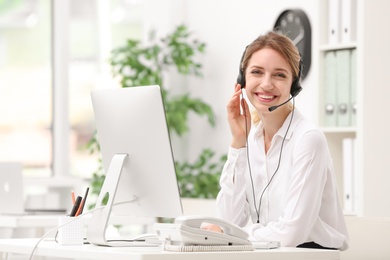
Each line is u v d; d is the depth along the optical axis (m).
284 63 3.09
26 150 7.58
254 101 3.14
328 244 3.07
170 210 2.87
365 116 4.61
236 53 6.54
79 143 7.65
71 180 6.79
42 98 7.62
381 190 4.63
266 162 3.19
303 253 2.69
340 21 4.91
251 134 3.31
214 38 6.80
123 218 4.86
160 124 2.84
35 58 7.62
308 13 5.69
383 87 4.66
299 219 2.93
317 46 4.96
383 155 4.65
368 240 3.49
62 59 7.60
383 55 4.66
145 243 2.90
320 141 3.02
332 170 3.12
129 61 6.74
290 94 3.20
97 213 2.91
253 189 3.23
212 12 6.82
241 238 2.71
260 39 3.14
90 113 7.67
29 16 7.61
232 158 3.27
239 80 3.25
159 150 2.86
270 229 2.99
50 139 7.64
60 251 2.74
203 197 6.46
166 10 7.20
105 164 3.12
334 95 4.88
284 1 5.95
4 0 7.57
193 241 2.62
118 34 7.63
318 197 2.99
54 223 4.61
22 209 4.99
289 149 3.12
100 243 2.87
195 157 7.03
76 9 7.66
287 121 3.15
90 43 7.68
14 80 7.58
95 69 7.66
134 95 2.92
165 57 6.83
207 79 6.88
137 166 2.95
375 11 4.64
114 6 7.64
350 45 4.74
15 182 5.00
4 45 7.56
